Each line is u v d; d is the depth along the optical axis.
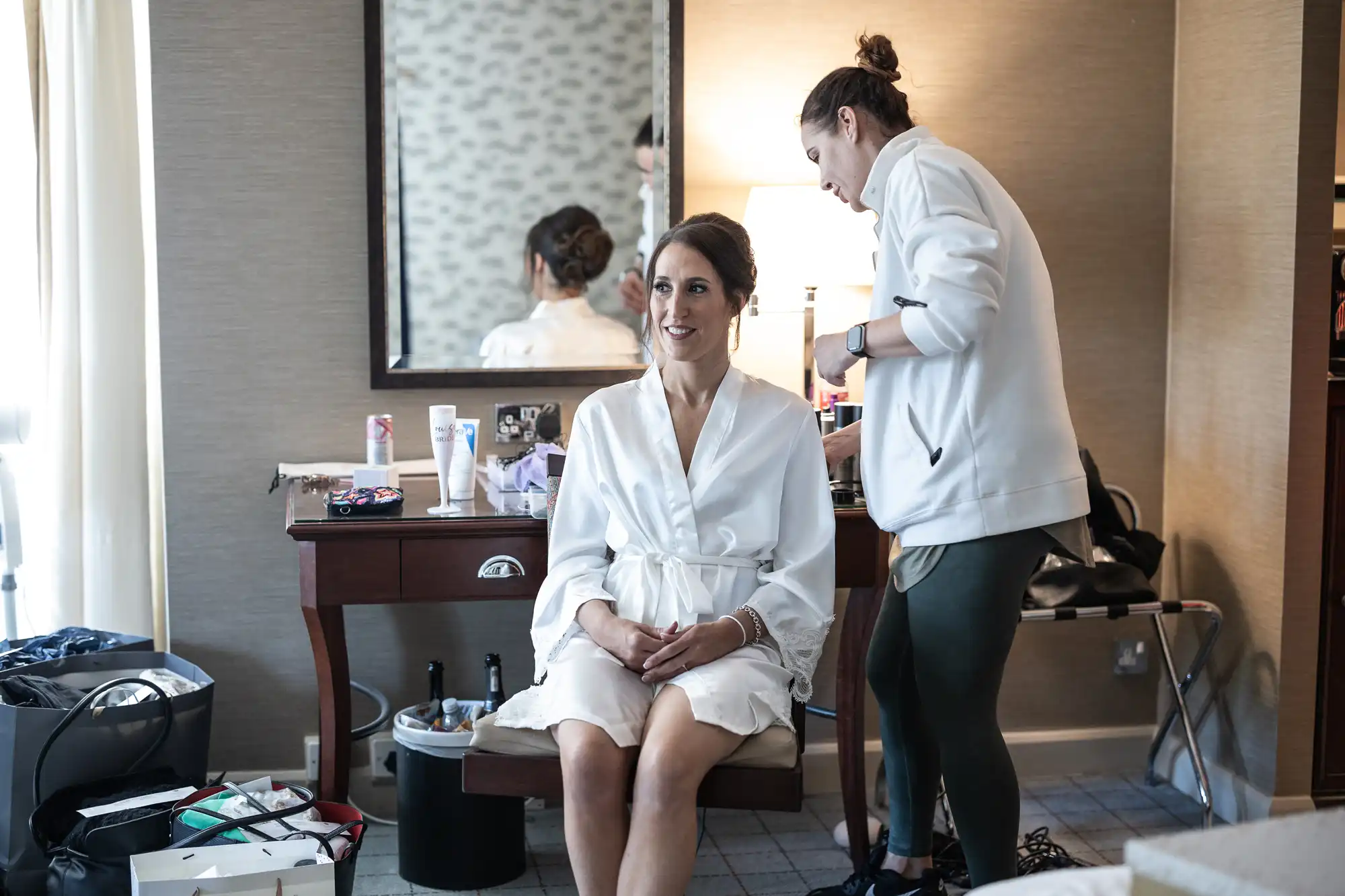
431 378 2.77
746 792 1.84
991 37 2.88
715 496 2.05
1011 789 1.99
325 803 2.17
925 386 1.96
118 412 2.71
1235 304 2.76
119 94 2.68
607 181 2.79
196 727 2.34
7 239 2.81
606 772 1.79
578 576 2.07
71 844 2.02
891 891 2.24
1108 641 3.06
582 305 2.80
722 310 2.09
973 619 1.94
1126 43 2.92
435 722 2.51
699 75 2.82
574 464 2.14
